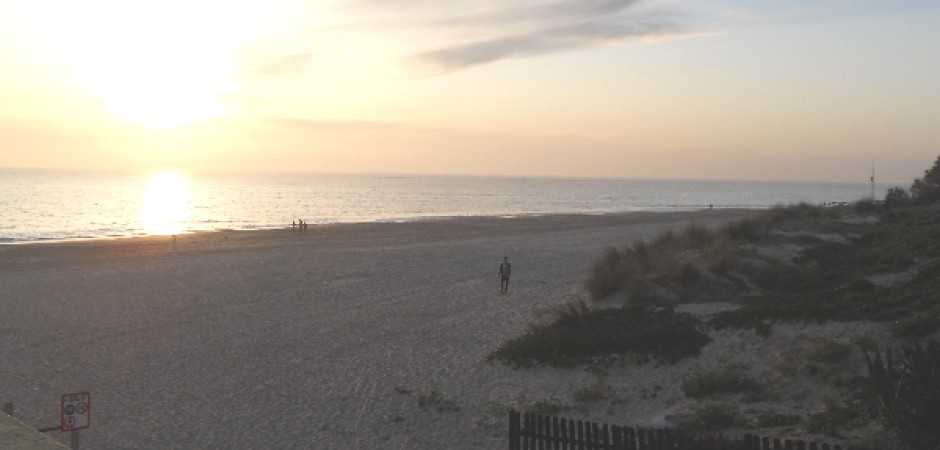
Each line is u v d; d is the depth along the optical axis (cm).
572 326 1931
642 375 1570
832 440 1058
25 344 2125
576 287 2975
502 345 1966
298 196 16212
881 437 1026
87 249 4809
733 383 1423
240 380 1766
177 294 2975
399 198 15975
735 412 1289
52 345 2116
